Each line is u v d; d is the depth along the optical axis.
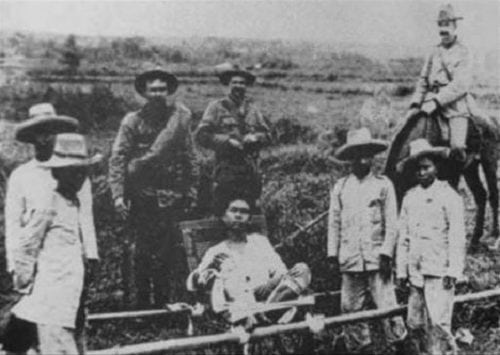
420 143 12.56
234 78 11.63
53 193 10.52
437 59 12.87
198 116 11.43
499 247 13.29
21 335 10.44
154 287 11.11
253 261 11.60
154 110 11.19
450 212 12.51
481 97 13.17
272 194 11.81
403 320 12.38
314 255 11.95
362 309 12.17
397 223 12.38
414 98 12.70
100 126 10.93
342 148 12.20
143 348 10.89
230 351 11.38
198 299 11.30
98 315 10.82
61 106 10.78
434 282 12.47
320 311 11.95
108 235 10.90
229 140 11.58
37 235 10.44
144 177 11.10
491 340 13.01
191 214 11.34
